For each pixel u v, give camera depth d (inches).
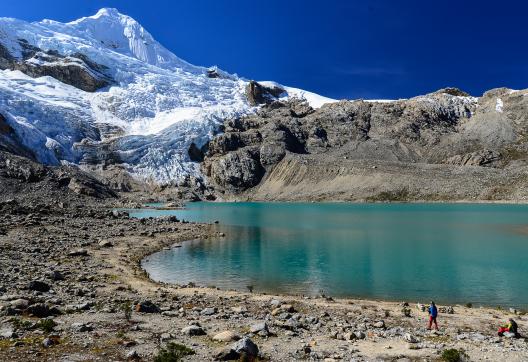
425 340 803.4
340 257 2043.6
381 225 3454.7
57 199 4758.9
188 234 2790.4
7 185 4709.6
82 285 1200.2
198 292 1274.6
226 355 621.3
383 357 669.9
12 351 601.9
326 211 5044.3
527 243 2460.6
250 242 2532.0
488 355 693.9
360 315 1036.5
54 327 742.5
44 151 7445.9
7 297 897.5
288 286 1480.1
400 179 7057.1
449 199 6274.6
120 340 687.1
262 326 804.0
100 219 3218.5
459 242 2513.5
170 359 576.7
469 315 1090.1
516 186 6195.9
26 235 2092.8
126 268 1600.6
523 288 1451.8
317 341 764.6
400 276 1636.3
